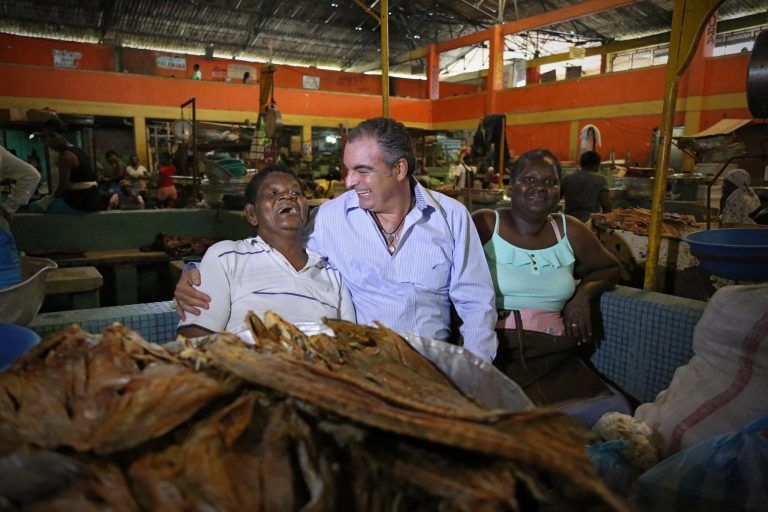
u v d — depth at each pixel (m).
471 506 0.73
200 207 6.48
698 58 14.70
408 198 2.02
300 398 0.84
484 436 0.76
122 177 13.21
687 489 1.67
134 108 16.64
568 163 12.18
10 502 0.72
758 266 2.09
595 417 2.19
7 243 1.96
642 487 1.76
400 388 1.00
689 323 2.34
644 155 16.09
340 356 1.13
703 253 2.24
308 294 1.89
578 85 17.62
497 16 21.95
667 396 2.12
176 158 8.79
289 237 1.92
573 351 2.46
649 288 2.98
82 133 13.67
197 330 1.78
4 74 14.81
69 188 5.30
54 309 4.14
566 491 0.87
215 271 1.83
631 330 2.58
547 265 2.42
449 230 2.04
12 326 1.26
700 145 6.11
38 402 0.86
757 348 1.83
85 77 15.84
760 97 4.20
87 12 19.89
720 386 1.93
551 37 23.30
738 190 4.84
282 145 13.28
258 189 1.89
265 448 0.84
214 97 17.75
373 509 0.79
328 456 0.84
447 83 23.34
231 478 0.78
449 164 15.30
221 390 0.90
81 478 0.75
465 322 2.07
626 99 16.42
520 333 2.35
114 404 0.86
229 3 20.17
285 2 20.42
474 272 2.08
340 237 2.02
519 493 0.86
